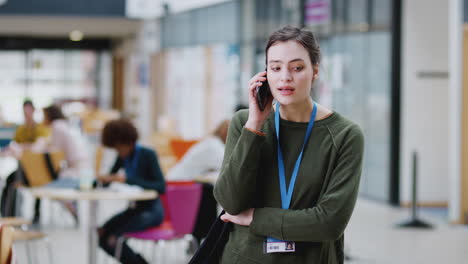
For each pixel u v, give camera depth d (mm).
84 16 20672
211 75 19047
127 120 6137
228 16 17234
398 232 9164
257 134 2504
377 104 11797
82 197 5691
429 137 11469
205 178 6633
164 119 18391
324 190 2525
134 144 6129
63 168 9188
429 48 11422
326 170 2527
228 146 2643
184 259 7465
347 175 2500
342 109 12578
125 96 28562
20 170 8914
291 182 2547
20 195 9180
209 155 6762
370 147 12086
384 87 11602
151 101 23734
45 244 8156
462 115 9469
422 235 8969
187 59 20938
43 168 8656
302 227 2482
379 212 10828
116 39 29047
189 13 19844
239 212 2543
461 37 9367
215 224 2646
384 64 11570
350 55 12352
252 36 15695
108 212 10773
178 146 9102
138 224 5965
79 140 9359
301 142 2568
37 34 27344
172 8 20250
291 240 2512
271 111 2639
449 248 8148
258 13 15336
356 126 2553
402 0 11359
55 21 22625
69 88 30484
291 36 2480
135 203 6055
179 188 5738
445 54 11445
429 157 11484
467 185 9578
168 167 8906
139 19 22641
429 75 11375
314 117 2557
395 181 11469
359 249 8047
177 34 20922
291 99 2477
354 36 12227
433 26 11422
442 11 11406
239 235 2605
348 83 12414
